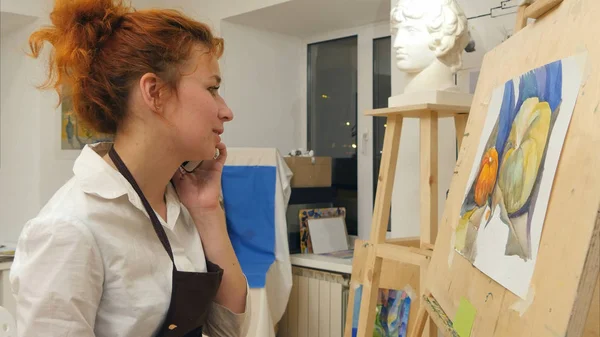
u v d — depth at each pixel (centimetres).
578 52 82
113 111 94
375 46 291
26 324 82
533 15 105
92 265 85
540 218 80
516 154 95
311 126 323
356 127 299
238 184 250
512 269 85
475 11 203
